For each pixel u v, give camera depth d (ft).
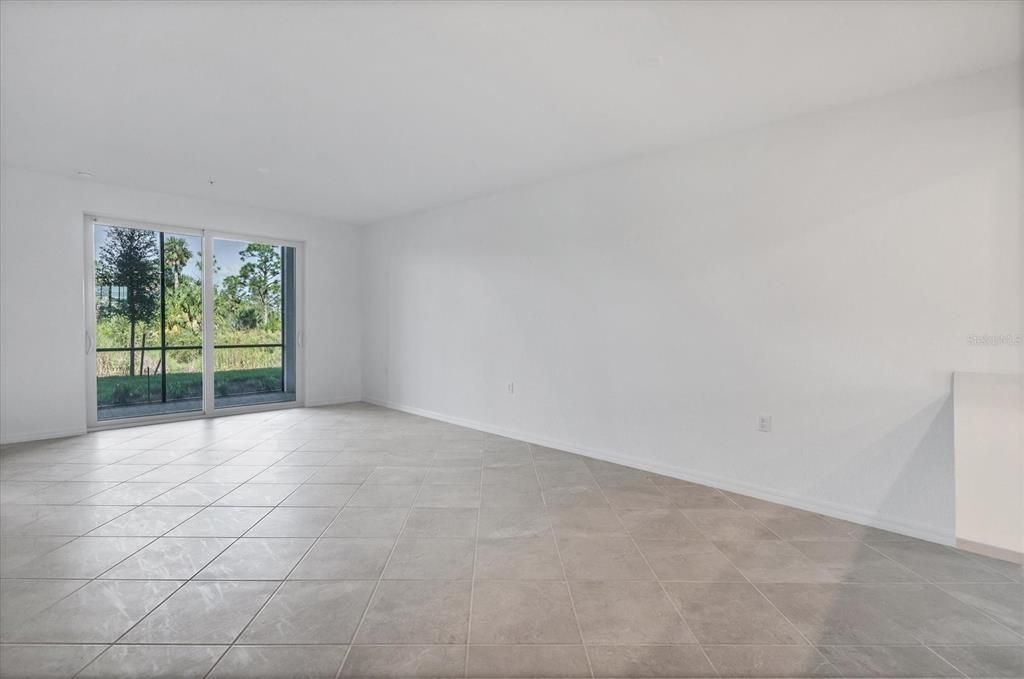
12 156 13.84
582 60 8.48
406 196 17.78
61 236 15.83
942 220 8.86
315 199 18.47
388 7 7.07
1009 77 8.29
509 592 7.11
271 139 12.35
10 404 15.11
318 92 9.77
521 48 8.13
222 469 12.86
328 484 11.76
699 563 8.04
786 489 10.71
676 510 10.34
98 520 9.46
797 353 10.52
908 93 9.19
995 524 8.33
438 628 6.25
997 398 8.35
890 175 9.37
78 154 13.62
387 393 22.21
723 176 11.59
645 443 13.15
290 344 22.09
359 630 6.19
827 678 5.44
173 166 14.57
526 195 16.14
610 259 13.85
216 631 6.13
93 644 5.85
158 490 11.19
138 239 17.83
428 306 19.93
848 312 9.86
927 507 9.02
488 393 17.52
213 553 8.19
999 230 8.38
